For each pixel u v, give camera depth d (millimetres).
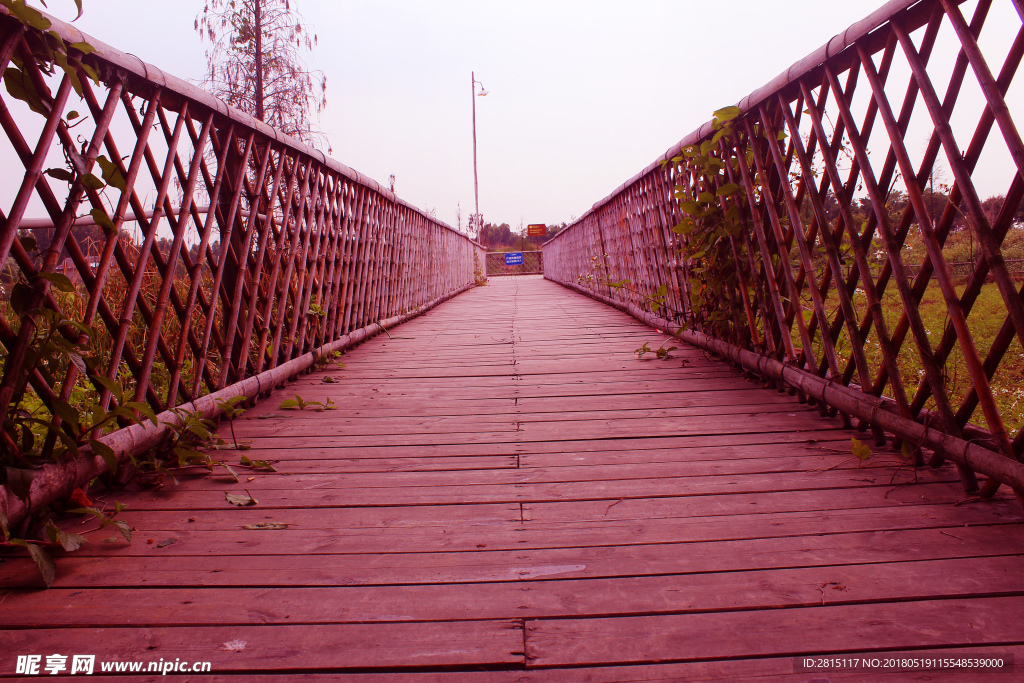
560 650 1120
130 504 1780
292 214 3572
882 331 2002
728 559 1414
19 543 1333
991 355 1574
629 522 1620
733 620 1192
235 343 2939
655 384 3141
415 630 1187
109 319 1905
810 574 1339
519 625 1196
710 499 1745
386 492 1860
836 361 2418
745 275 3150
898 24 1702
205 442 2301
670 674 1053
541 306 7961
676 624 1185
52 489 1547
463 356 4164
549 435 2371
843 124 2062
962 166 1547
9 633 1185
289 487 1909
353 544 1532
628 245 6238
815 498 1723
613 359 3848
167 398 2172
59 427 1573
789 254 2689
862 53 1883
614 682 1037
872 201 1913
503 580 1356
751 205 2902
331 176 3992
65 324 1592
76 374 1677
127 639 1169
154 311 2102
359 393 3148
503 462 2096
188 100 2232
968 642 1104
